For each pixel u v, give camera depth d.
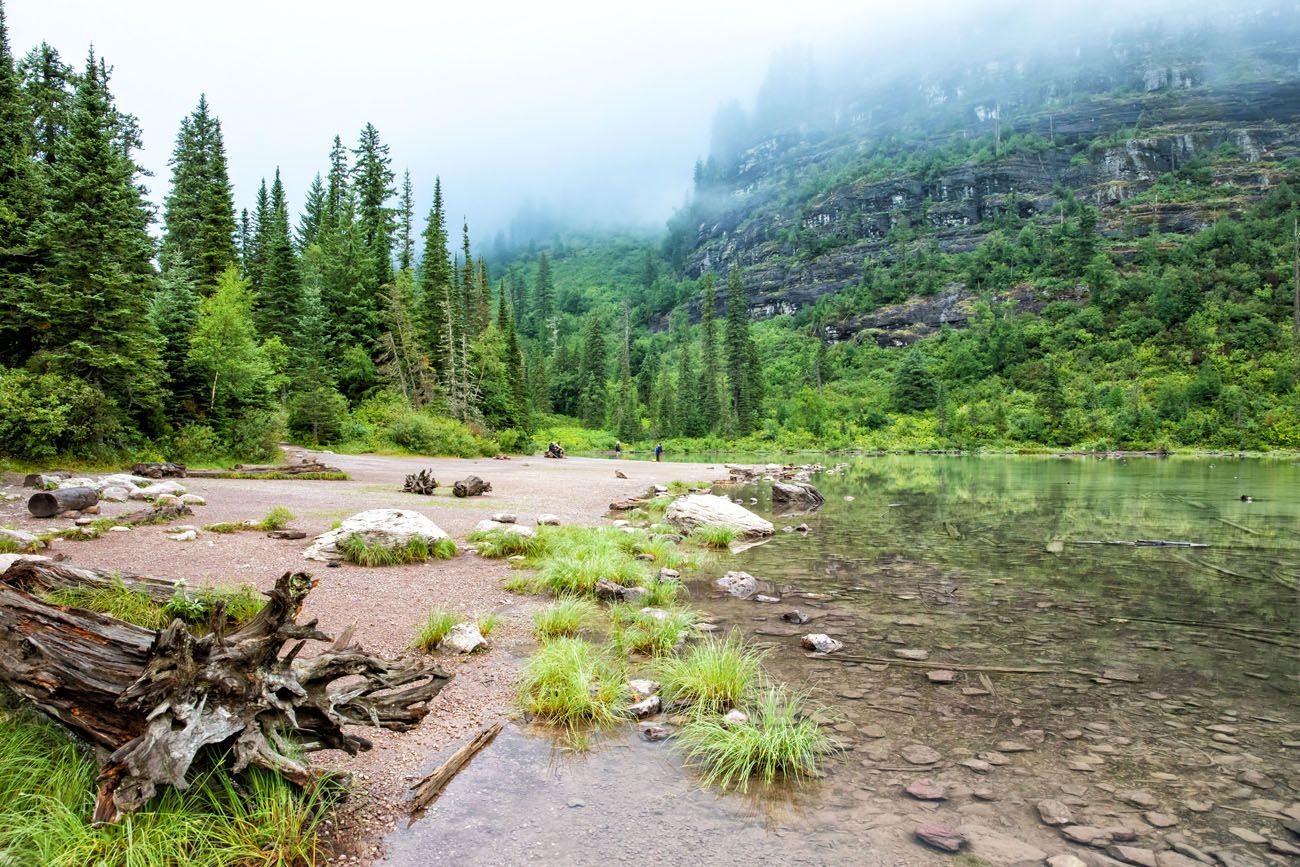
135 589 5.60
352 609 7.13
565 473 29.88
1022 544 12.87
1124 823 3.45
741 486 27.38
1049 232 134.38
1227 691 5.38
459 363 52.62
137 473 17.53
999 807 3.62
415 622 6.88
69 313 18.67
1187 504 19.75
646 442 87.88
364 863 3.09
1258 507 18.86
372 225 61.12
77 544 8.91
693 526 14.54
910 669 5.87
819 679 5.61
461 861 3.12
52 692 3.22
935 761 4.16
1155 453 57.91
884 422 81.44
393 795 3.70
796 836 3.34
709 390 93.81
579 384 106.12
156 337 21.81
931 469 39.44
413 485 18.55
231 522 11.12
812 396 89.69
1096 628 7.20
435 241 55.31
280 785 3.32
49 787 3.22
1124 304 97.12
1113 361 83.56
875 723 4.73
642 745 4.40
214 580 7.50
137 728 3.27
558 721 4.76
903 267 140.12
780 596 8.64
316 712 3.66
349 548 9.44
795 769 4.02
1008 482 28.73
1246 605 8.23
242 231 61.31
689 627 7.04
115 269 19.12
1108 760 4.18
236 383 25.42
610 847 3.23
